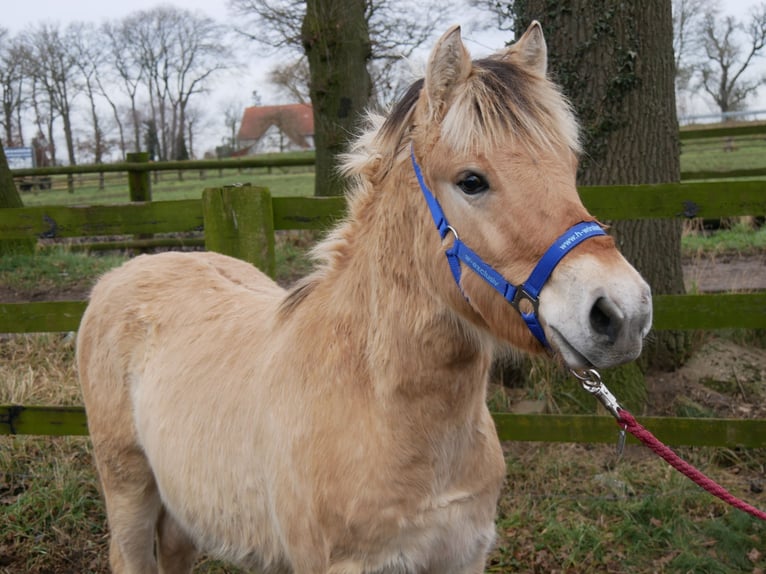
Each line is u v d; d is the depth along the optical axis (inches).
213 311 98.0
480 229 63.5
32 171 349.7
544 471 143.3
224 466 83.8
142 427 97.8
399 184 71.8
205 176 1120.8
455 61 65.6
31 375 183.2
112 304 107.3
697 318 127.3
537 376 161.9
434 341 68.7
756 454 147.8
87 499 142.7
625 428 76.0
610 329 56.2
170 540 107.3
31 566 128.1
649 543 123.5
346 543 69.4
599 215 127.4
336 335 74.7
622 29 151.9
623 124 156.2
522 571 119.6
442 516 71.0
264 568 84.7
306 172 1101.1
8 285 259.8
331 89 308.8
